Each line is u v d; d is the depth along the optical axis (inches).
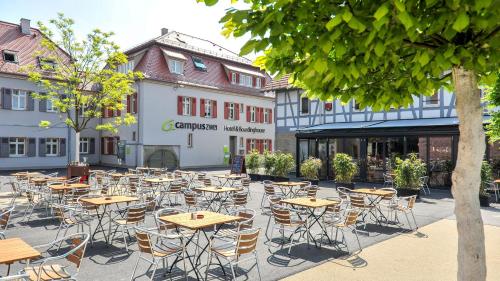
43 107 1091.3
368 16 92.6
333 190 632.4
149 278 220.7
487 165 499.2
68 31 722.2
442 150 658.8
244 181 528.7
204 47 1393.9
